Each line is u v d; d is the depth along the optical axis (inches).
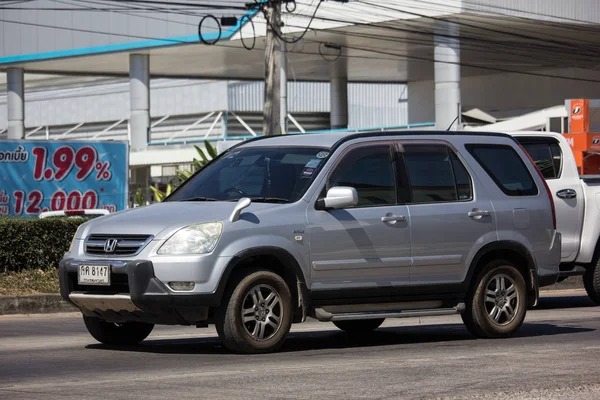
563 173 835.4
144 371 471.8
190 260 504.7
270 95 1594.5
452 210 588.4
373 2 2596.0
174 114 4156.0
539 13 2576.3
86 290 527.2
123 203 1659.7
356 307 558.9
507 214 610.9
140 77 3085.6
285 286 532.7
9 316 812.0
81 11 3095.5
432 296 582.9
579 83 3476.9
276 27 1598.2
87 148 1638.8
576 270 831.7
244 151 597.3
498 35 2785.4
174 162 3097.9
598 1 2696.9
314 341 611.2
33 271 919.7
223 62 3341.5
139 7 2910.9
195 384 432.5
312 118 4301.2
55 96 4426.7
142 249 511.2
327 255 544.1
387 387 426.3
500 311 611.8
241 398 400.2
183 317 512.1
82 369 480.7
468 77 3762.3
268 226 527.2
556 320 735.7
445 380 444.8
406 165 583.2
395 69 3614.7
